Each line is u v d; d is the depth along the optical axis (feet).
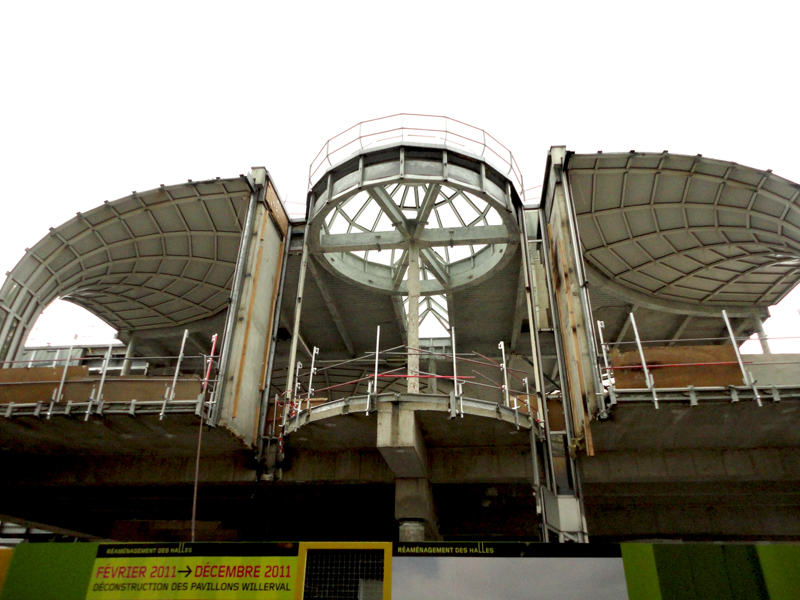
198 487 62.49
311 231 65.82
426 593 27.27
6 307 58.23
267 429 58.54
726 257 72.54
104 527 78.69
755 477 52.70
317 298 83.46
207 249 74.49
